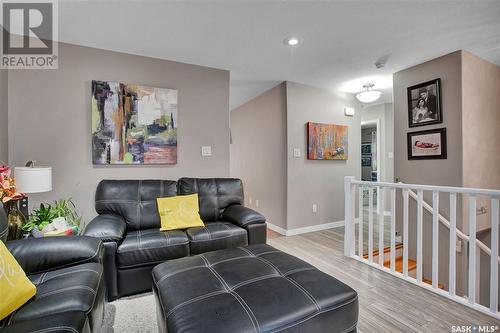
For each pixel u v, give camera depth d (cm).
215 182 278
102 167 259
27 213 207
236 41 246
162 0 183
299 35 234
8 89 224
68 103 246
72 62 247
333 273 234
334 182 417
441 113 279
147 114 276
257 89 412
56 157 241
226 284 121
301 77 352
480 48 262
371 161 696
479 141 279
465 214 269
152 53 272
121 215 228
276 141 397
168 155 287
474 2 185
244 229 230
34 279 127
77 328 87
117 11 195
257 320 97
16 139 228
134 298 189
